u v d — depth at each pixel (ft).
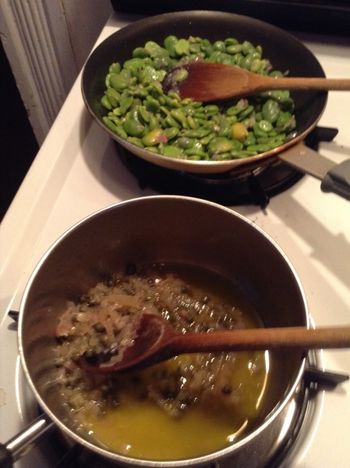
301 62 2.25
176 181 2.05
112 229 1.65
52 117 3.20
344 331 1.21
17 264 1.83
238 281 1.78
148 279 1.78
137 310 1.65
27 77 2.90
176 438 1.43
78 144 2.20
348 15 2.48
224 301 1.74
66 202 2.02
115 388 1.51
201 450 1.41
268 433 1.45
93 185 2.08
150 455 1.40
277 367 1.51
